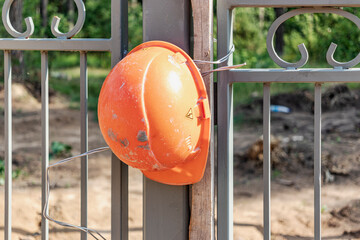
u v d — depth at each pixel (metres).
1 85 10.01
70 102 10.98
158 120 1.76
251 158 6.56
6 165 2.32
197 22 1.99
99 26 12.30
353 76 1.91
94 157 6.93
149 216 2.11
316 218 2.00
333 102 9.55
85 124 2.18
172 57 1.88
